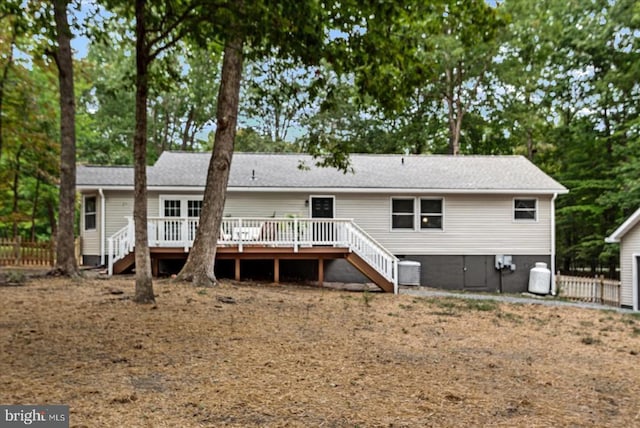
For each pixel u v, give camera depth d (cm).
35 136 1723
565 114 2748
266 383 440
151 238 1364
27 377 426
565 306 1248
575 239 2592
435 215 1766
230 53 1159
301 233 1418
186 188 1611
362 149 3031
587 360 604
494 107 2944
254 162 1862
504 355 611
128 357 507
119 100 3016
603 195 2169
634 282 1505
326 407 383
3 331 593
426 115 3112
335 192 1712
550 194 1773
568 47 2538
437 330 774
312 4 652
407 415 372
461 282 1755
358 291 1381
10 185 2091
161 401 379
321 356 554
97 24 831
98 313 725
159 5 739
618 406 419
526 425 362
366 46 726
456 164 1955
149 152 3200
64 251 1199
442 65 2700
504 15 780
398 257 1742
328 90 929
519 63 2658
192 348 559
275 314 832
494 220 1775
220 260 1598
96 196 1659
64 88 1195
